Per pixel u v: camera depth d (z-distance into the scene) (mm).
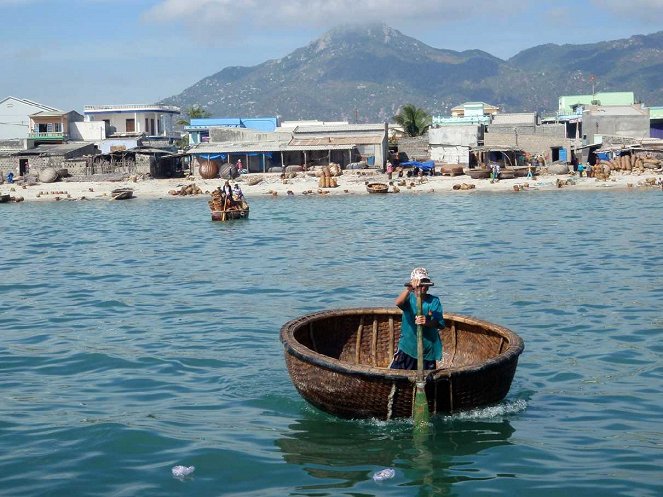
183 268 27828
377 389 10836
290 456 10047
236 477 9445
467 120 111562
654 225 39281
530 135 87688
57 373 14102
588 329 16844
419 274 11383
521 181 73312
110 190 75375
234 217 48219
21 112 99062
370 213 51625
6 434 10906
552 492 8922
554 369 13828
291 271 26344
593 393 12469
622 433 10711
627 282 22594
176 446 10406
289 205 60156
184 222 48531
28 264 30375
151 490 9109
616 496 8789
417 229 40500
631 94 119312
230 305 20375
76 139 98188
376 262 28141
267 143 84688
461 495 8883
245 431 10953
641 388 12680
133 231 43594
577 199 58750
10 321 18969
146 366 14422
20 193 74312
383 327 13742
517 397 12305
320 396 11281
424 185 72438
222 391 12820
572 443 10391
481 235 36719
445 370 10797
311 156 83812
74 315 19578
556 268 25672
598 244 32031
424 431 10750
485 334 12875
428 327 11602
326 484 9227
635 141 86438
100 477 9469
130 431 10914
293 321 12812
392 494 8938
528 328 17078
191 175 84125
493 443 10391
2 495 8969
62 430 11031
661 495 8789
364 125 86125
